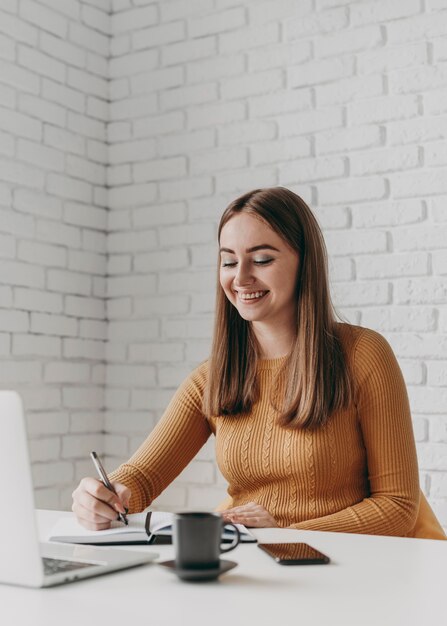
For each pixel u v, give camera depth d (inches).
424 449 101.3
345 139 108.8
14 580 38.7
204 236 118.6
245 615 34.3
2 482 38.3
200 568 39.8
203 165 119.1
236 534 43.9
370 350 69.8
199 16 120.4
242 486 71.4
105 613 34.4
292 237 70.4
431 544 50.5
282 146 113.1
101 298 125.6
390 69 106.5
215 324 73.9
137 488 70.5
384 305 105.0
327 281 72.8
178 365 119.5
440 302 101.8
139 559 43.4
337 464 67.6
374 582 40.2
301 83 112.2
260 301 69.9
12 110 112.3
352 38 109.0
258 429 70.2
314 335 69.4
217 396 71.9
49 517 61.9
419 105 104.5
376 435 68.2
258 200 70.8
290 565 43.8
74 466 119.6
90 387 123.1
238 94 116.8
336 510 67.4
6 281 110.8
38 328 115.2
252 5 116.3
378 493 67.4
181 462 74.8
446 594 38.0
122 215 125.6
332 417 68.1
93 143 124.9
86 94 123.9
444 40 103.5
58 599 36.5
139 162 124.5
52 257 117.8
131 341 123.7
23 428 37.6
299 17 112.7
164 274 121.5
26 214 114.0
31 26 115.3
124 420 123.4
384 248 105.5
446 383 100.7
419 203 103.7
